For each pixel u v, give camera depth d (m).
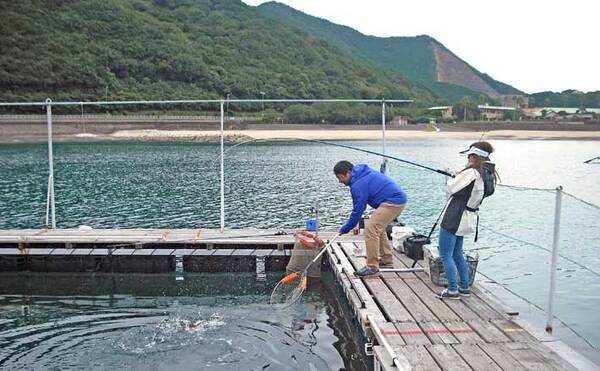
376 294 7.31
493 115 115.94
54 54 97.44
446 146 71.19
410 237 9.45
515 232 16.97
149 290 10.09
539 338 5.75
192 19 141.38
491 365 5.09
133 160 47.50
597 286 10.66
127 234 12.04
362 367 6.61
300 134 82.50
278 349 7.11
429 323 6.21
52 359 6.71
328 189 27.61
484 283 9.79
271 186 28.89
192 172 36.91
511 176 36.97
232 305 9.06
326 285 10.03
